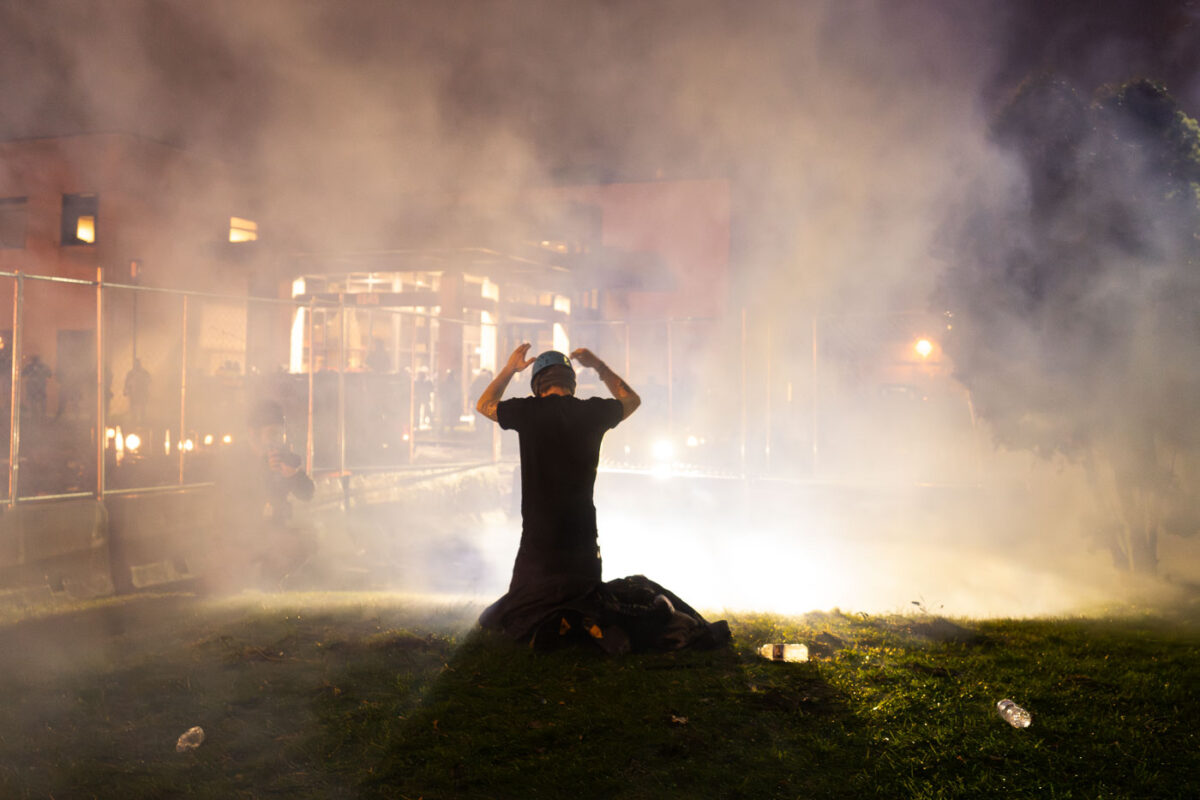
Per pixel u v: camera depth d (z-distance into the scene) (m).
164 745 3.40
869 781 3.12
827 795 3.04
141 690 4.00
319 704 3.81
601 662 4.39
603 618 4.61
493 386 5.00
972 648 5.19
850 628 5.65
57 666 4.52
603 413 4.88
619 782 3.10
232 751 3.34
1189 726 3.69
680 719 3.62
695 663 4.40
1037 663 4.72
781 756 3.31
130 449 14.56
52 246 27.14
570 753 3.31
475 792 3.03
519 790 3.05
